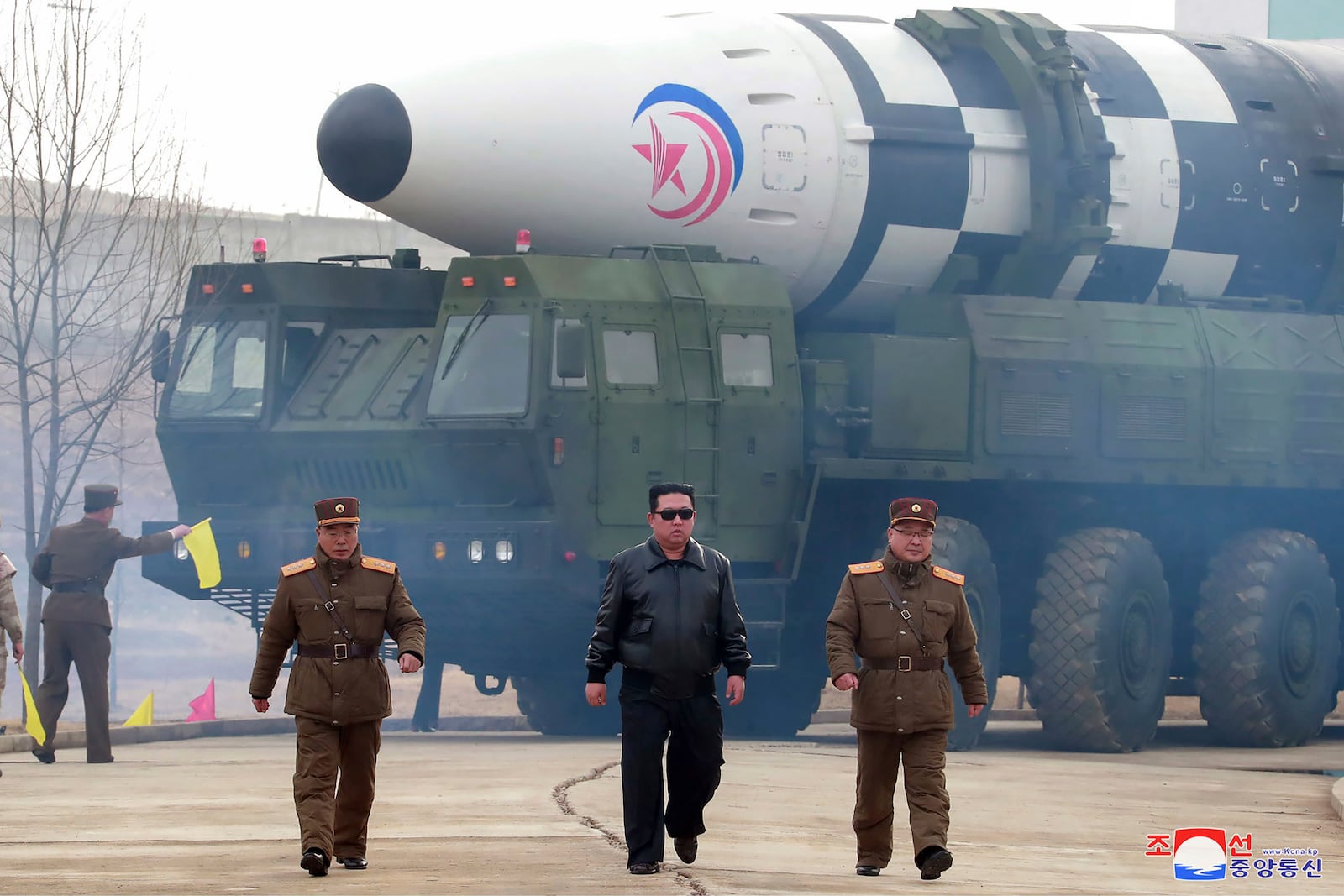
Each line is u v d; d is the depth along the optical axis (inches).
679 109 1346.0
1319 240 1566.2
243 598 1349.7
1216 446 1469.0
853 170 1396.4
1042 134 1439.5
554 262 1239.5
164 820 774.5
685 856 659.4
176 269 1860.2
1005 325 1407.5
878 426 1352.1
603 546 1230.9
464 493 1240.8
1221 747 1518.2
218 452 1328.7
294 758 1177.4
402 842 702.5
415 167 1302.9
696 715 644.1
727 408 1285.7
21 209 1870.1
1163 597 1439.5
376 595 637.9
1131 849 761.6
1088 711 1384.1
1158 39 1604.3
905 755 645.9
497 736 1537.9
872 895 591.8
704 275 1309.1
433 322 1369.3
